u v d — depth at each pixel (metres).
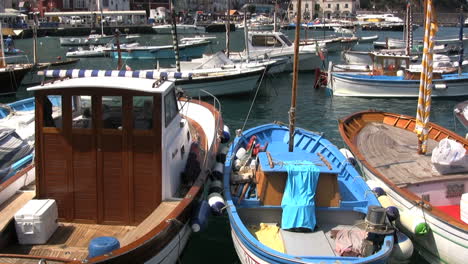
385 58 26.81
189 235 8.71
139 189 7.79
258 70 25.59
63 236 7.56
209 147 10.84
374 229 7.46
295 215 8.39
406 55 27.91
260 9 115.81
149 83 8.05
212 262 9.01
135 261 6.59
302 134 13.12
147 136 7.61
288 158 9.27
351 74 27.11
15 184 8.33
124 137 7.62
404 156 11.42
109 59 46.06
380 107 23.61
